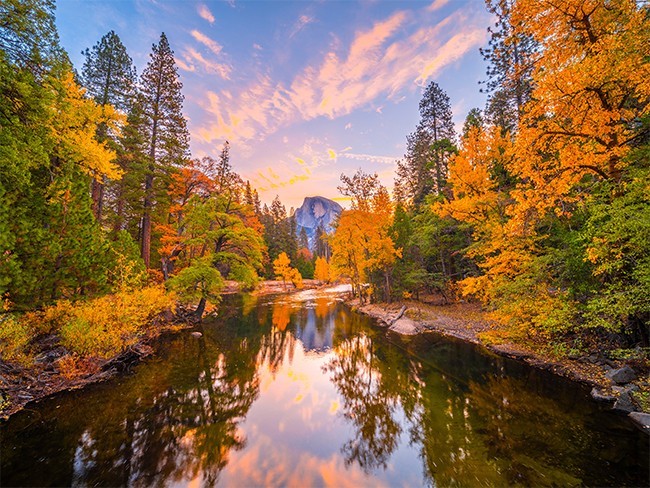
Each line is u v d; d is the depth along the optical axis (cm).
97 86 2203
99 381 1016
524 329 1139
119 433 717
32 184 952
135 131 2138
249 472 592
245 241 2189
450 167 1811
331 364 1323
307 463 626
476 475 552
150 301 1545
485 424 729
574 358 1030
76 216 1088
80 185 1120
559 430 670
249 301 3709
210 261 1964
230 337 1767
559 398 825
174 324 1945
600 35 771
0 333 849
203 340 1661
